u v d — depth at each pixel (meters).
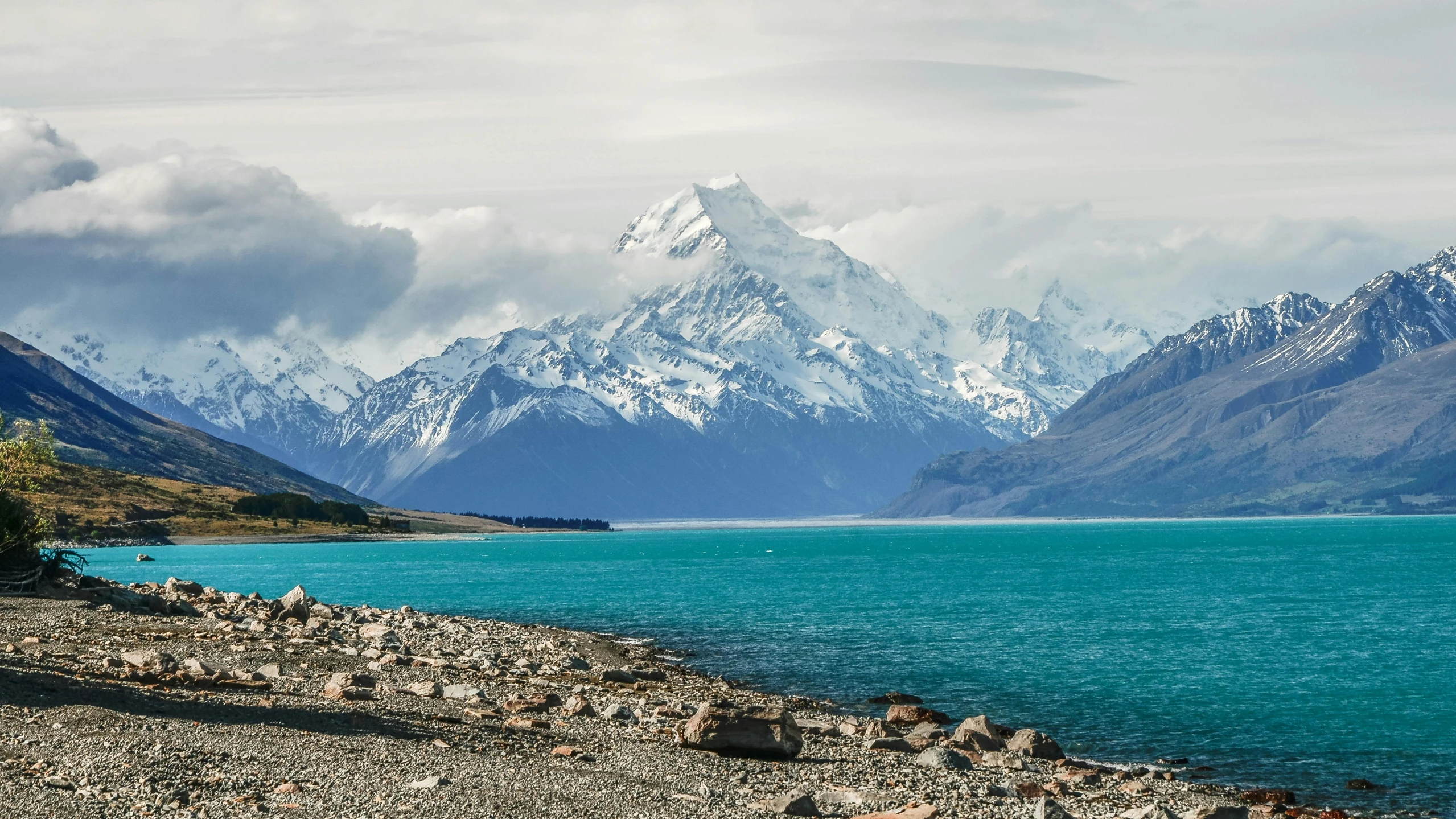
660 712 57.34
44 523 95.88
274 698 49.62
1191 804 45.47
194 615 89.12
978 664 90.94
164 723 41.09
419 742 42.25
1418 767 57.47
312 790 34.03
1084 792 45.62
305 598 92.69
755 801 37.47
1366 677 86.25
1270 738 64.25
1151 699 75.88
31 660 53.72
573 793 36.28
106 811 30.27
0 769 33.16
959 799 40.69
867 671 87.00
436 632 94.88
